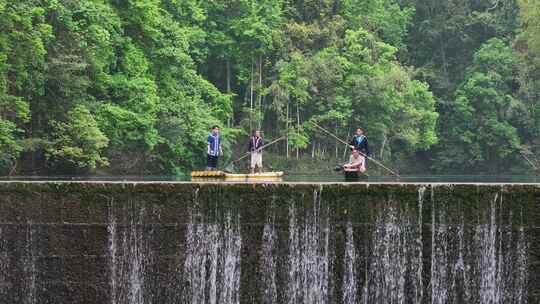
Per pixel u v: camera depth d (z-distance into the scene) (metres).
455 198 18.70
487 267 18.78
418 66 107.81
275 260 18.98
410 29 108.31
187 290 19.12
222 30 84.38
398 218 18.80
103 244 19.12
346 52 89.44
